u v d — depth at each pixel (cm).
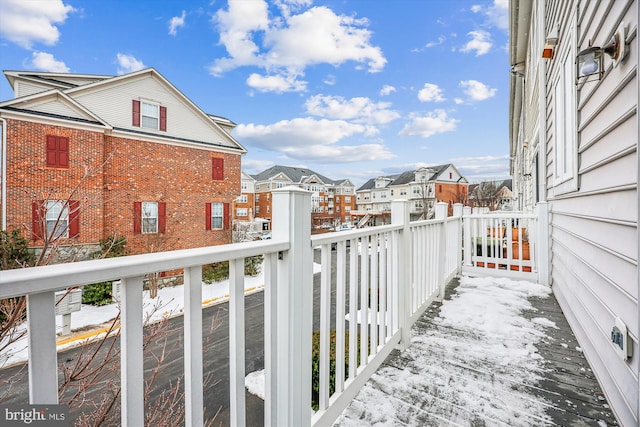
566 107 294
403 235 227
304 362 121
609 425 151
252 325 510
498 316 287
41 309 56
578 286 240
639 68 126
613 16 169
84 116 820
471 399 169
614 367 160
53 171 757
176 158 1017
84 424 179
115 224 868
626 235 150
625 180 151
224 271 816
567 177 275
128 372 69
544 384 183
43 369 56
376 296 190
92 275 61
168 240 952
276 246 109
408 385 181
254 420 274
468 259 459
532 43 624
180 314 412
